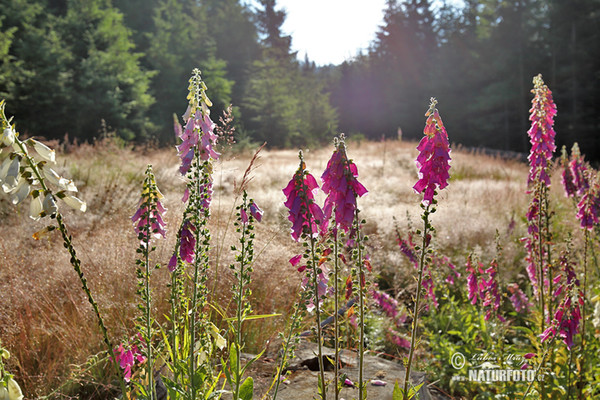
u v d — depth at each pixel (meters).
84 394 3.38
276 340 3.81
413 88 56.66
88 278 4.20
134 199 7.21
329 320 4.19
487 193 11.56
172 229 4.61
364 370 3.21
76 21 32.25
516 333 4.96
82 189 7.93
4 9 28.70
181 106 40.03
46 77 28.47
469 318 4.50
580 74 38.81
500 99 43.38
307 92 54.38
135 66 34.00
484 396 3.74
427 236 2.08
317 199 7.43
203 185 2.30
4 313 3.66
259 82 45.47
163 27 43.31
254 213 2.15
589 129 36.97
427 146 2.03
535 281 4.17
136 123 33.31
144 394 2.12
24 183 1.54
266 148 33.75
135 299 3.94
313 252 1.96
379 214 7.80
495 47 45.56
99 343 3.66
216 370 2.83
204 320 2.40
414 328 2.11
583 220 3.68
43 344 3.73
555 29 40.94
